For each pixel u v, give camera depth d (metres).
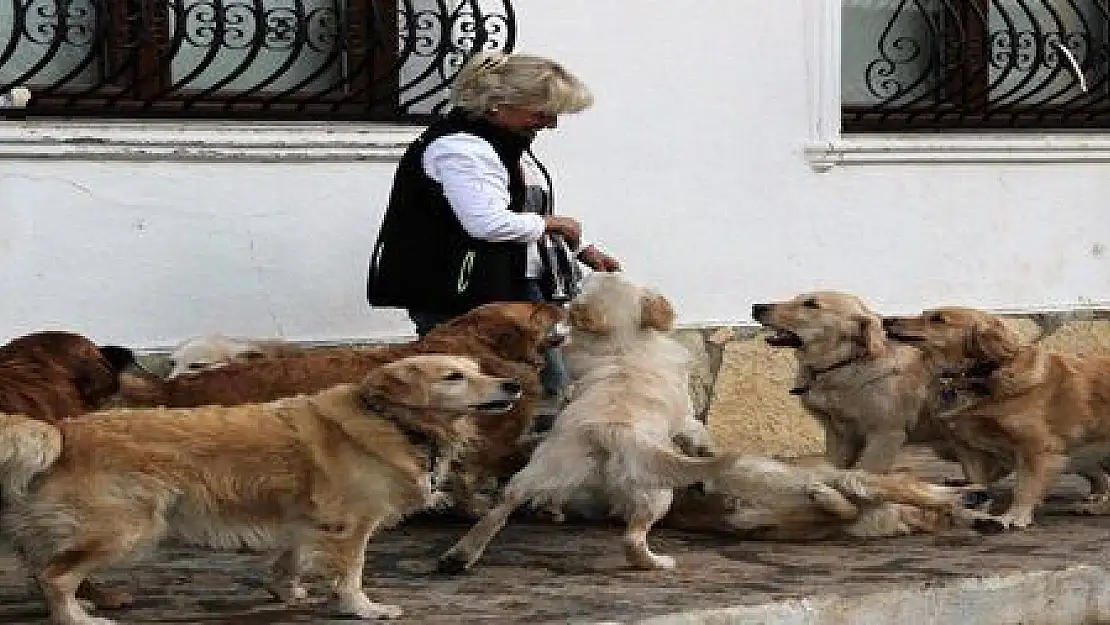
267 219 12.34
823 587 9.87
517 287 11.33
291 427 8.84
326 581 9.31
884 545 11.20
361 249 12.69
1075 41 16.22
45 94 11.83
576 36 13.48
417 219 11.08
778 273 14.53
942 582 10.09
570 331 10.95
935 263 15.26
